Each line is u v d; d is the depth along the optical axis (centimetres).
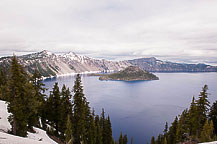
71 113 3269
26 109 2352
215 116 3969
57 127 3409
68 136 2712
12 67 2152
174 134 4741
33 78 3056
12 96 2184
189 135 3841
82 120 3269
